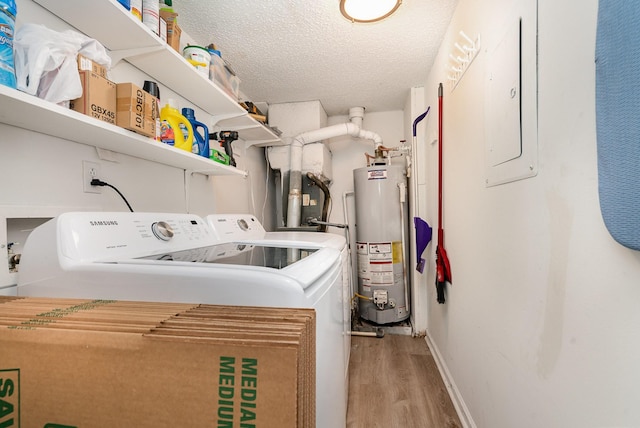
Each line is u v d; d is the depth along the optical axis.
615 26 0.55
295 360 0.38
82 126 0.84
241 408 0.39
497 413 1.17
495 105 1.14
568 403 0.75
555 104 0.79
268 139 2.44
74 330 0.43
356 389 1.81
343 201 3.21
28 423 0.43
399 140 3.15
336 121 3.28
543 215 0.85
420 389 1.81
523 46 0.94
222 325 0.45
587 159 0.68
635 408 0.56
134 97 0.92
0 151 0.80
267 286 0.62
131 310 0.53
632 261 0.57
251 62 2.11
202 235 1.27
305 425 0.44
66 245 0.75
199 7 1.52
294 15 1.60
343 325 1.34
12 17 0.64
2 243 0.79
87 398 0.42
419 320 2.58
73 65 0.77
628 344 0.58
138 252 0.92
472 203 1.42
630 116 0.53
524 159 0.94
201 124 1.45
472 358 1.44
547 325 0.84
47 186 0.92
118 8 0.89
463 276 1.57
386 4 1.41
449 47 1.74
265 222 2.92
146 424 0.41
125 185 1.23
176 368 0.40
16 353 0.44
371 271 2.73
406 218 2.82
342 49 1.96
